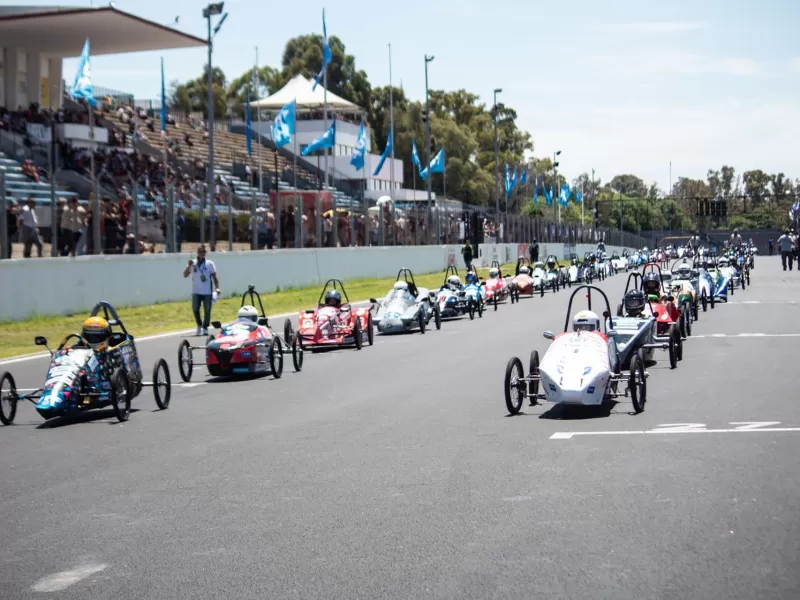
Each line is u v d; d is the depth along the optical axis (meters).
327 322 22.17
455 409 13.54
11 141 39.94
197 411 14.07
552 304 35.81
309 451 10.81
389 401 14.46
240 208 41.03
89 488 9.31
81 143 44.81
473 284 31.91
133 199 31.41
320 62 109.62
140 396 15.84
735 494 8.27
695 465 9.45
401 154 107.50
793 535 7.04
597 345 13.08
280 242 40.19
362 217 48.56
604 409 13.12
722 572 6.28
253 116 76.56
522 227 75.06
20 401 15.66
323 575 6.48
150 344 23.41
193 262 25.38
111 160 42.78
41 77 55.06
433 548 7.00
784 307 31.09
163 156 50.62
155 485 9.35
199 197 36.34
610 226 155.50
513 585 6.16
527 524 7.55
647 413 12.70
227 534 7.54
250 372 17.52
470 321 29.56
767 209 191.00
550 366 12.70
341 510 8.16
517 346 21.97
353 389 15.89
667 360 18.44
